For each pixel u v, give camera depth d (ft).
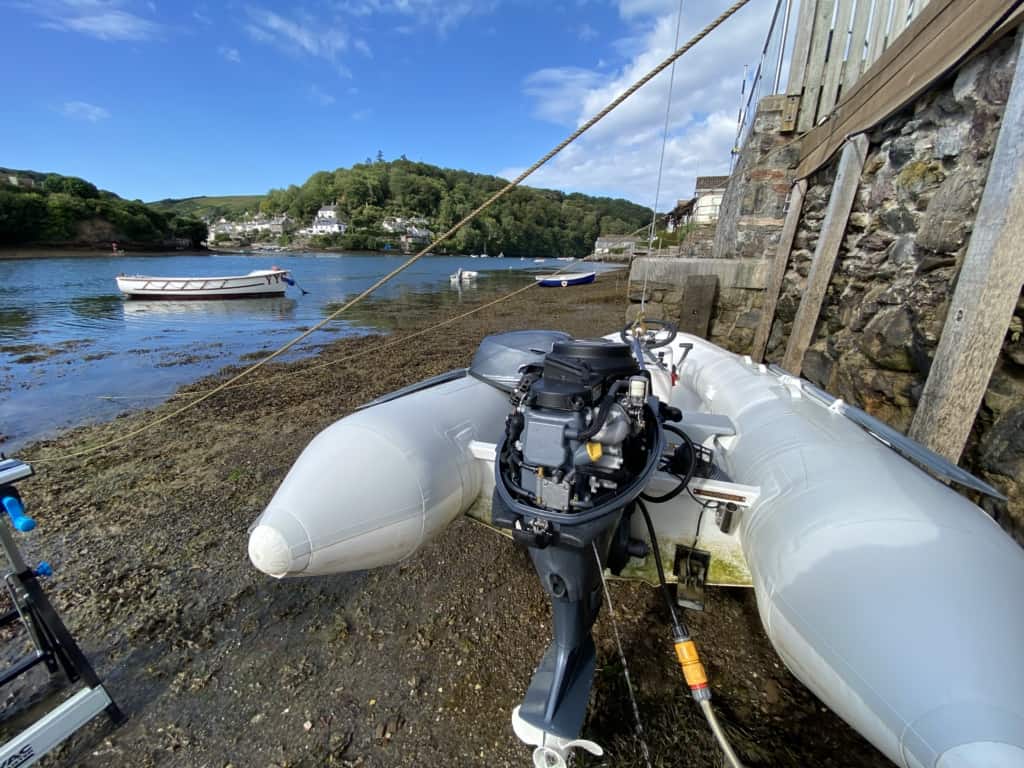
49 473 12.35
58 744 5.26
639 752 5.05
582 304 51.67
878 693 3.19
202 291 51.37
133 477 12.03
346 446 5.69
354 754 5.19
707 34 5.82
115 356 26.73
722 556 5.67
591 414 4.55
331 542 5.09
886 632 3.30
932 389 7.26
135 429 15.61
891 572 3.59
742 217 17.15
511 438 5.08
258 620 7.13
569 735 4.50
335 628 6.93
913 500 4.19
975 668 2.97
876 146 10.71
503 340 8.71
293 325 38.50
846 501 4.30
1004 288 6.23
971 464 7.09
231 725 5.54
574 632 4.87
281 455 13.32
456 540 8.98
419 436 6.13
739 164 18.78
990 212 6.46
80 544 9.13
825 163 12.94
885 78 9.96
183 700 5.86
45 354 27.02
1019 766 2.56
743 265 16.55
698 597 5.50
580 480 4.49
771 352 15.79
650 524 5.11
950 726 2.81
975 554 3.66
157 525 9.80
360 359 26.16
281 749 5.26
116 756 5.22
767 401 7.34
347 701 5.80
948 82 8.23
